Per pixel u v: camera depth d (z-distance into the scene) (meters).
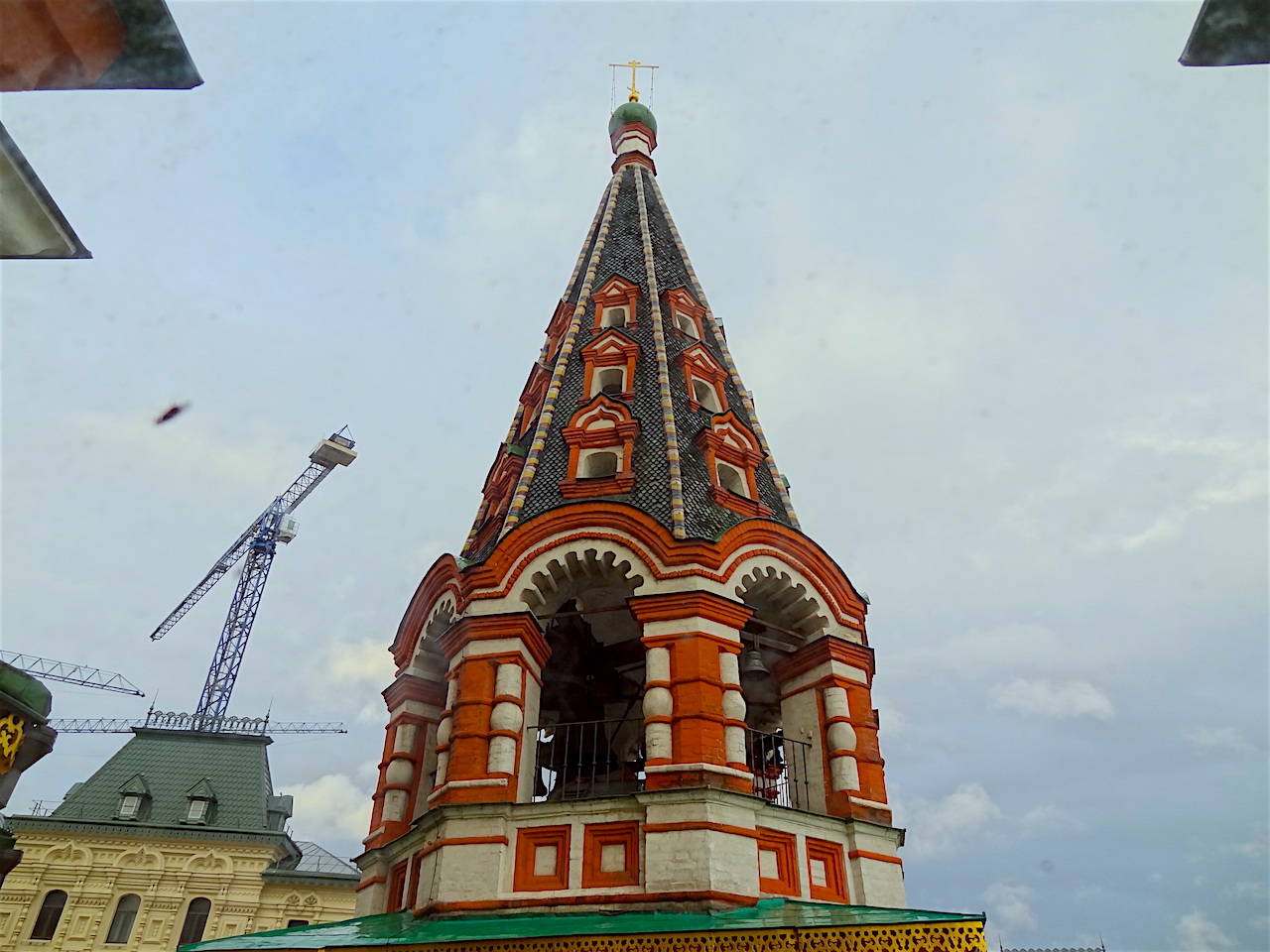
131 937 42.22
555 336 30.42
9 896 42.41
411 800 20.42
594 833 16.75
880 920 13.48
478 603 19.77
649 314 27.70
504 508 24.11
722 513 21.92
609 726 22.86
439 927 15.17
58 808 46.12
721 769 16.98
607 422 24.00
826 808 18.88
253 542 103.69
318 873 45.47
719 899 15.43
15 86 4.68
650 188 35.75
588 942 13.59
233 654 95.94
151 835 44.69
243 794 48.16
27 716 8.16
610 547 19.89
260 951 15.91
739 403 27.02
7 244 5.18
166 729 51.28
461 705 18.47
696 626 18.48
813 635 20.92
